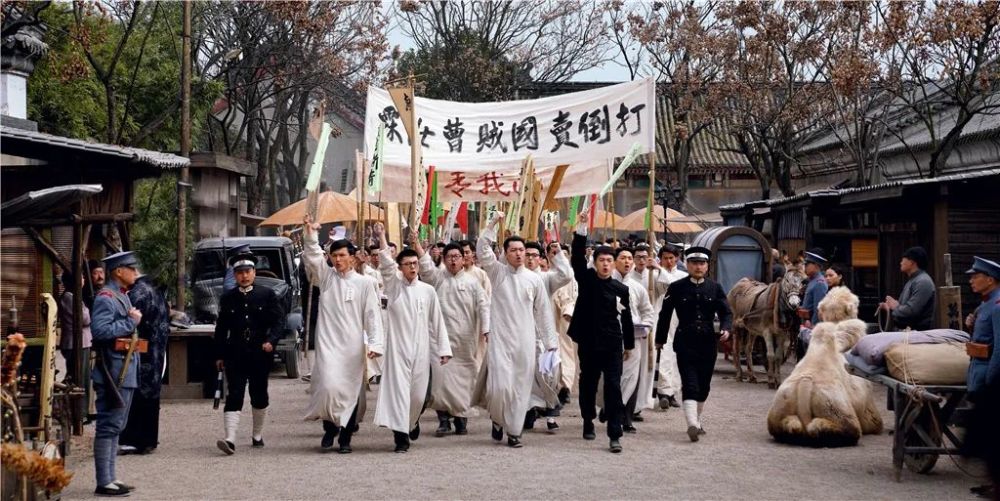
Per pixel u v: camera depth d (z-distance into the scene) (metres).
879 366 10.65
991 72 25.64
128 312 9.70
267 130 37.75
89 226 12.74
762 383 18.11
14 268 12.63
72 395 10.13
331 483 9.87
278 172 46.06
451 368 12.65
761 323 17.38
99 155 11.48
